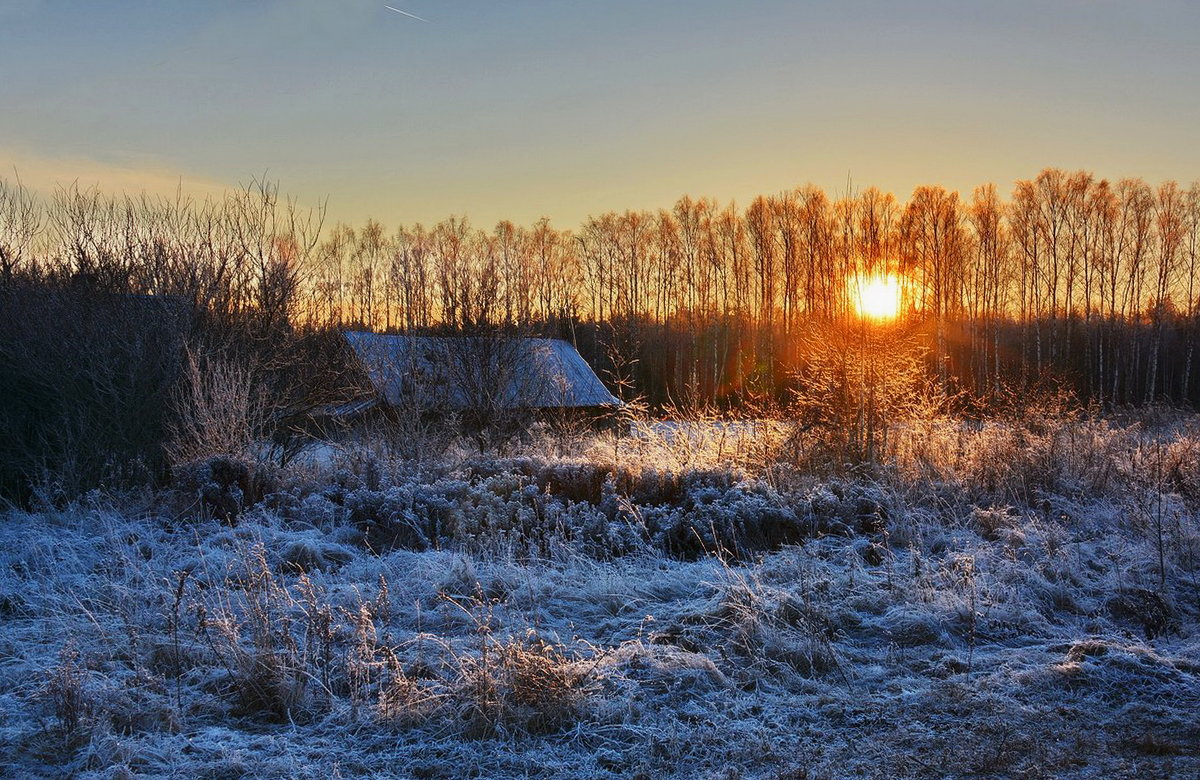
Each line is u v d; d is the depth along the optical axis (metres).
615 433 15.30
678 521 8.96
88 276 12.17
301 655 5.91
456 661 5.79
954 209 52.31
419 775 4.64
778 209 56.81
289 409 13.39
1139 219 48.38
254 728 5.18
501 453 13.98
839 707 5.46
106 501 10.00
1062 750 4.88
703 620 6.80
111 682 5.48
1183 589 7.89
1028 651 6.47
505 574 7.73
